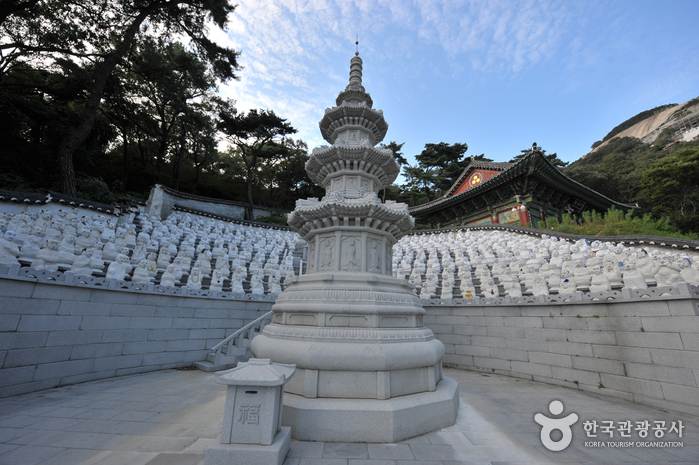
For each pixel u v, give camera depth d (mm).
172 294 11203
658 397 7434
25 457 4477
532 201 33031
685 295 7133
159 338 10781
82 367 8742
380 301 6789
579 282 11609
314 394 5742
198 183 47688
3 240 8797
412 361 6207
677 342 7258
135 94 36219
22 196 17531
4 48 23891
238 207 42156
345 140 9625
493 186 33906
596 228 26375
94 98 23219
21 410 6414
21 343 7566
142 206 29344
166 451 4738
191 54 37250
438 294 17516
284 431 4855
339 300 6676
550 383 9852
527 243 23672
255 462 4160
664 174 41375
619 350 8383
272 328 7152
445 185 59406
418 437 5523
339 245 7641
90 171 30031
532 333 10617
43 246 11305
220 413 6422
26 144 23547
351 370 5855
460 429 5938
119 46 24922
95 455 4582
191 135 44562
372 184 9414
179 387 8500
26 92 27844
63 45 25156
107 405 6875
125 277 12383
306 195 55906
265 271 18922
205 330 12148
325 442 5195
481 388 9211
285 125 45094
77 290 8812
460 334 12648
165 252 15938
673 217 38031
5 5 21047
